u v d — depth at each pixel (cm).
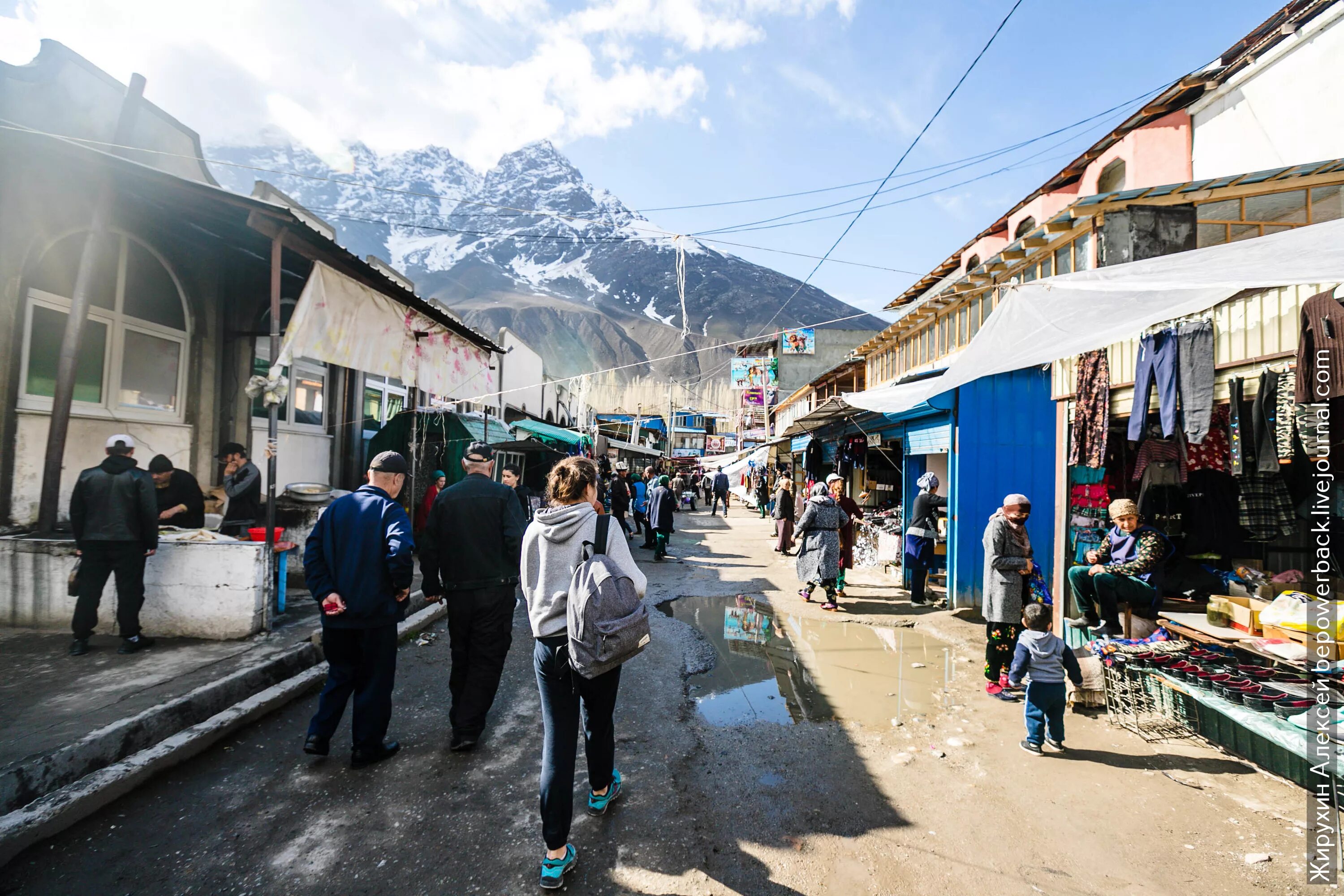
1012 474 690
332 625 321
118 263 605
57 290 550
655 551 1209
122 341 611
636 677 498
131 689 368
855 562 1095
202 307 698
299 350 529
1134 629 460
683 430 5769
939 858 263
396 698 433
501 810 294
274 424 501
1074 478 622
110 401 601
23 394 523
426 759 343
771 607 768
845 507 834
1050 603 501
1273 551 543
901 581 922
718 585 907
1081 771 344
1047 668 366
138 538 436
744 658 561
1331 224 301
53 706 340
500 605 362
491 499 368
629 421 4206
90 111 592
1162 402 449
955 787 326
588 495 280
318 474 918
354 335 619
